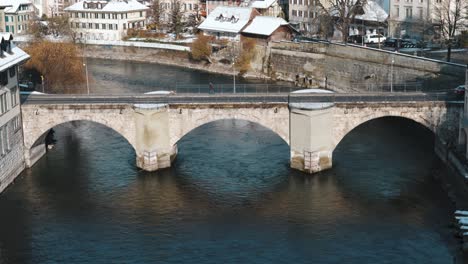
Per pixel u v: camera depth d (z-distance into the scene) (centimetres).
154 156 11225
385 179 10825
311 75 19400
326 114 10956
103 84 18812
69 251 8644
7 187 10612
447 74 14862
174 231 9156
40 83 15638
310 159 10988
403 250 8525
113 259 8425
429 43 18488
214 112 11119
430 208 9725
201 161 11781
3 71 10206
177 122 11212
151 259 8412
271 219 9462
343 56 18250
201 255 8488
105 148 12544
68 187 10650
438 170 11156
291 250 8588
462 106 11075
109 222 9444
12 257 8506
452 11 17400
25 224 9400
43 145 12206
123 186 10675
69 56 16175
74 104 11169
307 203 9975
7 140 10600
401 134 13262
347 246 8656
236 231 9138
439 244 8656
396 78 16325
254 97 11494
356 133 13388
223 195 10312
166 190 10506
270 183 10731
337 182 10725
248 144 12750
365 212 9631
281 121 11144
